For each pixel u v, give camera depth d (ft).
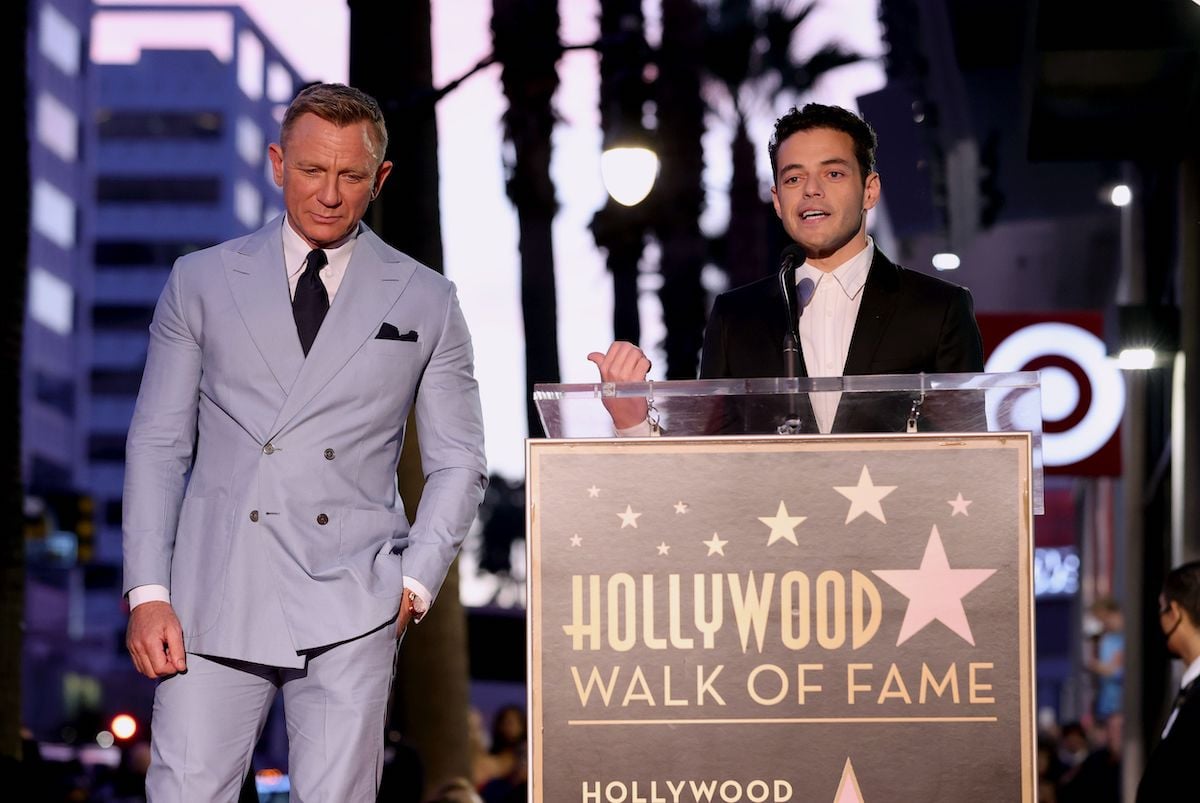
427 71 47.80
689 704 14.15
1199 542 42.24
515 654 82.94
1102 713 71.61
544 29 75.61
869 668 14.11
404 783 38.24
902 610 14.14
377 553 16.92
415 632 48.32
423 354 17.53
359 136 16.84
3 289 44.80
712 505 14.28
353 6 46.50
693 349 92.38
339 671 16.39
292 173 16.83
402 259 17.80
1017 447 14.20
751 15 93.04
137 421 17.08
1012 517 14.16
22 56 45.65
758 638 14.17
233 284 17.08
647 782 14.10
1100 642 70.79
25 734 44.73
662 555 14.26
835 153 18.13
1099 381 59.98
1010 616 14.10
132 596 16.43
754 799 14.06
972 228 60.44
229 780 16.46
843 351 18.30
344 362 16.96
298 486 16.63
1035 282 62.95
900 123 57.36
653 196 89.04
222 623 16.26
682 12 89.61
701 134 90.48
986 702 14.06
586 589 14.26
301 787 16.33
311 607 16.31
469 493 17.62
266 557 16.42
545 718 14.17
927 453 14.24
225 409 16.89
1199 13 36.35
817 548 14.20
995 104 54.54
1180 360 44.14
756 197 94.63
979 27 50.93
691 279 92.27
